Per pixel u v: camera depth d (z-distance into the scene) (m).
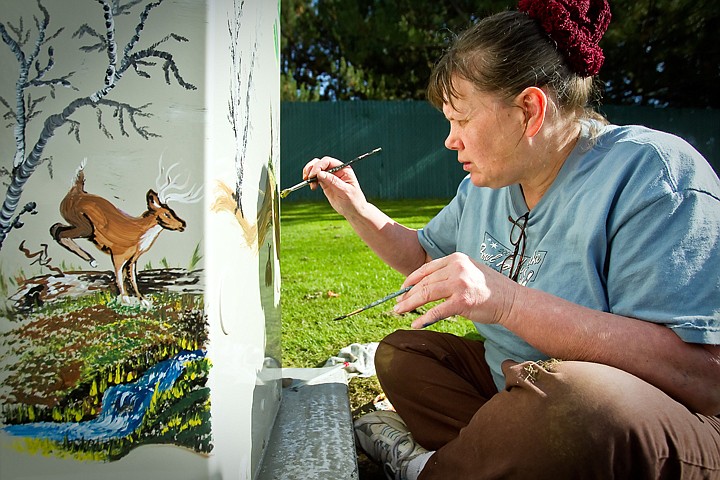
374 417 1.51
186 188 0.89
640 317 1.07
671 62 9.63
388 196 9.35
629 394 0.95
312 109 9.22
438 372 1.35
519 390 1.01
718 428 1.04
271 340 1.37
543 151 1.24
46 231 0.90
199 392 0.92
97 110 0.88
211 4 0.89
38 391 0.92
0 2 0.87
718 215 1.08
